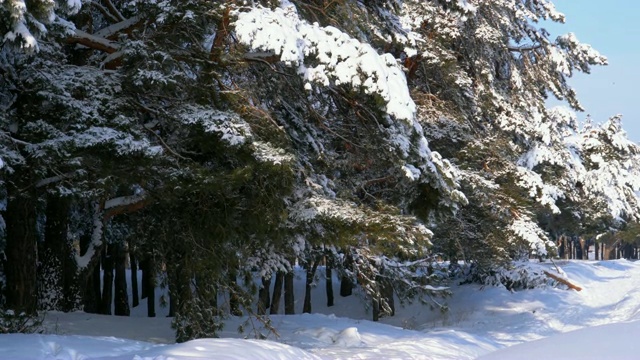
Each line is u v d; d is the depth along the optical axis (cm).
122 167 1450
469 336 1942
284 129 1833
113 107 1491
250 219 1633
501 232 2983
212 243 1656
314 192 1797
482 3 3000
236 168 1508
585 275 4369
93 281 3006
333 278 4550
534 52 3312
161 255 1766
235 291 1752
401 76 1605
